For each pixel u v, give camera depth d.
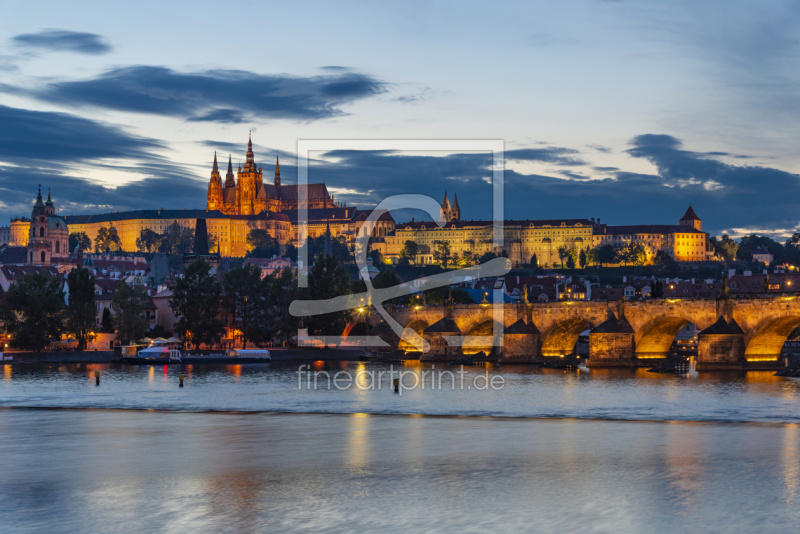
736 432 118.56
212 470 95.62
